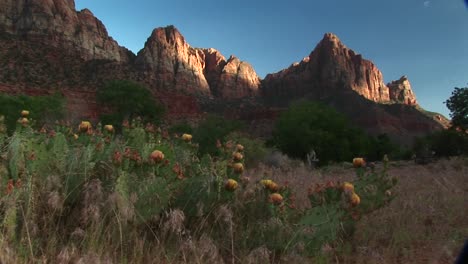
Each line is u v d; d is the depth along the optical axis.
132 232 3.70
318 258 3.82
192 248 3.53
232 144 5.62
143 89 62.75
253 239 4.06
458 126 41.88
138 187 3.86
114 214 3.70
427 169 12.37
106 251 3.35
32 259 3.06
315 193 4.20
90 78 123.81
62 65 128.00
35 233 3.41
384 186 4.59
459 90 41.31
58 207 3.63
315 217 4.07
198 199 4.19
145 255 3.56
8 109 42.16
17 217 3.47
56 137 4.20
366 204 4.52
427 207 5.58
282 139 39.41
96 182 3.79
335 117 42.44
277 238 4.02
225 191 4.26
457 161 13.55
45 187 3.79
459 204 5.77
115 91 60.53
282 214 4.27
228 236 4.06
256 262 3.67
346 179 8.81
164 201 3.86
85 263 2.98
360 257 3.96
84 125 4.84
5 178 3.84
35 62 121.75
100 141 4.65
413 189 7.27
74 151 4.27
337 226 4.08
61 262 3.04
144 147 4.59
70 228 3.71
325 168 17.61
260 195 4.44
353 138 43.88
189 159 5.22
